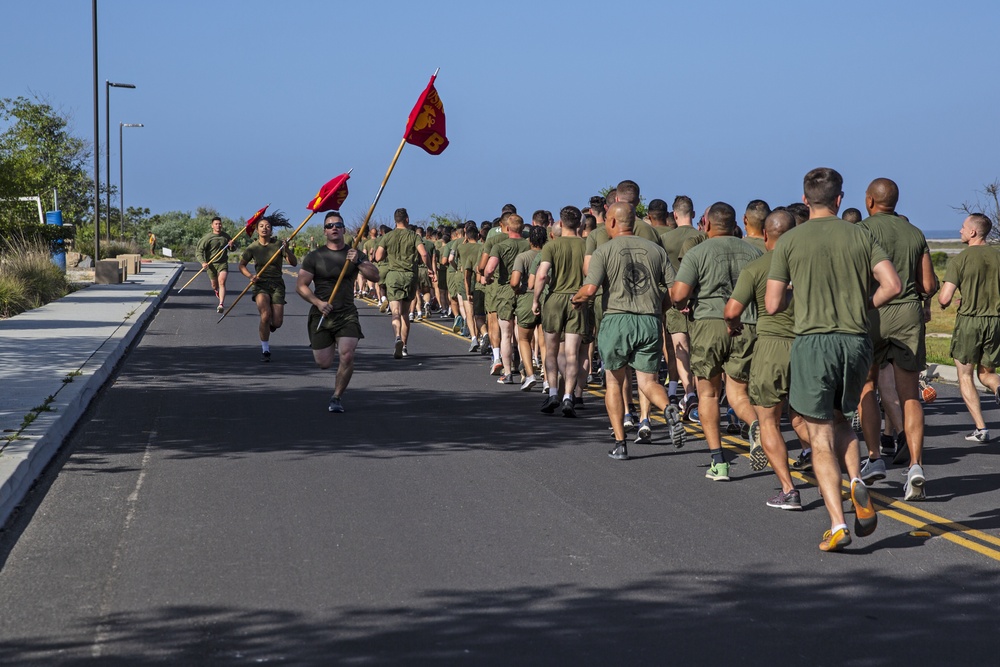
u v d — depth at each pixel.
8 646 4.66
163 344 16.50
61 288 25.64
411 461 8.48
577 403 11.24
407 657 4.56
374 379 13.21
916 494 7.32
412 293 15.45
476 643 4.73
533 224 13.89
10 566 5.73
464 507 7.07
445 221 44.25
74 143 59.25
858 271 6.14
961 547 6.32
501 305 13.03
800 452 8.91
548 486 7.73
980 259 9.50
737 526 6.71
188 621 4.96
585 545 6.25
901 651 4.70
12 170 31.64
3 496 6.70
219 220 21.17
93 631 4.83
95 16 33.09
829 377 6.09
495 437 9.57
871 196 8.11
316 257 10.61
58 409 9.57
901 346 7.72
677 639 4.81
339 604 5.21
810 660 4.59
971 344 9.55
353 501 7.17
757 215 9.20
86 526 6.48
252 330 18.97
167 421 9.98
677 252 11.02
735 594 5.43
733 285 7.98
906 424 7.68
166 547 6.09
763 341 7.05
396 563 5.86
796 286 6.21
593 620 5.03
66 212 59.75
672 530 6.60
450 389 12.47
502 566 5.83
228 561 5.85
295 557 5.93
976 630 4.96
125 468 8.02
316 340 10.72
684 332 10.42
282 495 7.29
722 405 11.30
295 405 11.06
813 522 6.83
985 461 8.80
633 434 9.89
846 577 5.73
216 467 8.10
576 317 10.48
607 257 8.61
